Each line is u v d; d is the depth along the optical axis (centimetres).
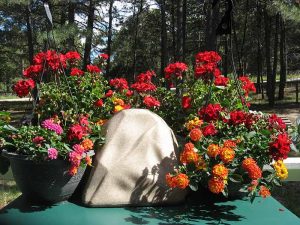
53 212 218
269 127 251
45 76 328
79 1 1753
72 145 223
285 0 1455
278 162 225
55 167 216
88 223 204
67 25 1391
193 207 229
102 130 248
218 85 308
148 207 227
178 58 1817
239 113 245
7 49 2244
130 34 2397
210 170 216
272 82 1870
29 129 226
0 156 239
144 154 233
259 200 242
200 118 265
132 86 331
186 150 217
